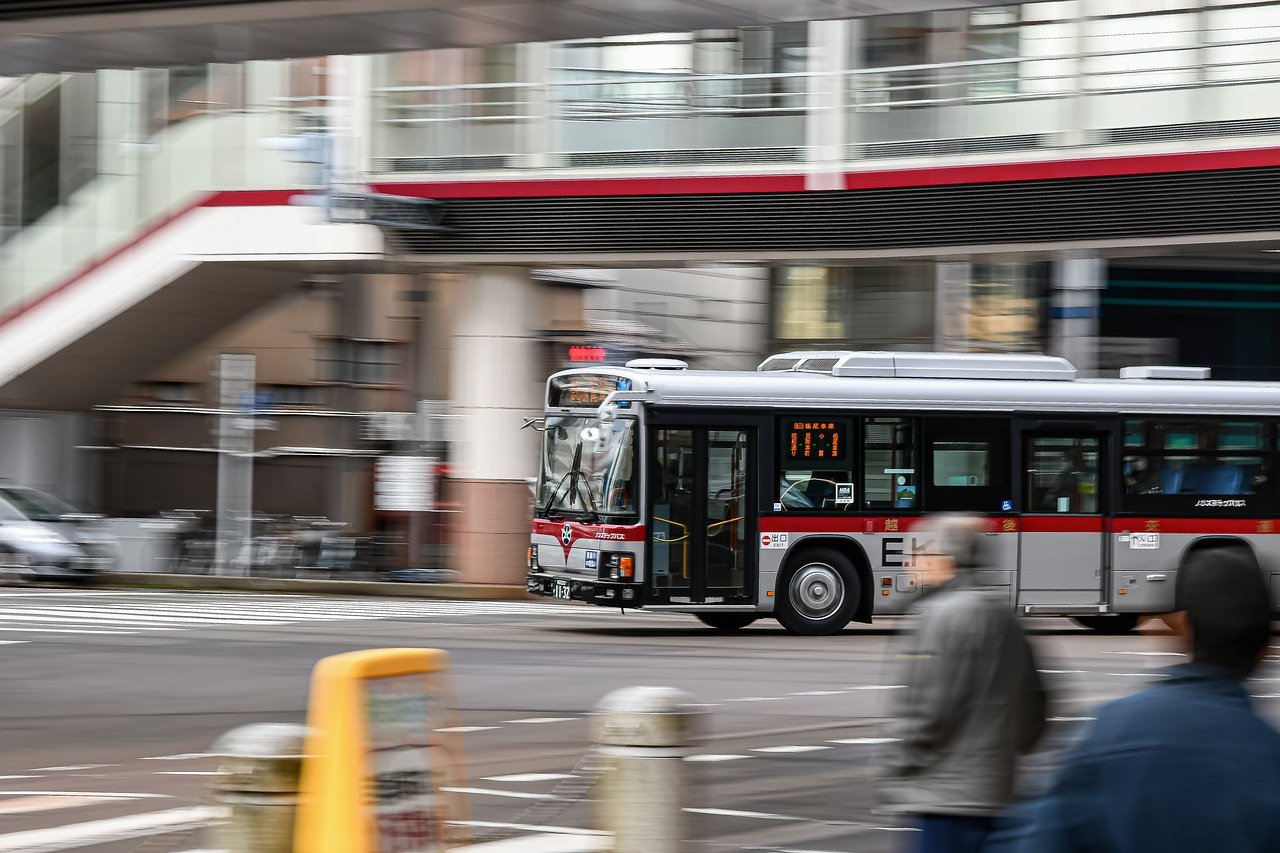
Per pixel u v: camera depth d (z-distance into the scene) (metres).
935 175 54.25
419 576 64.69
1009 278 71.88
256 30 30.28
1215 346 73.75
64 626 46.81
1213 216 51.59
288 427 80.62
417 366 80.81
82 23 30.09
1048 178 52.97
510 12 28.92
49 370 68.50
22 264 66.75
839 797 22.16
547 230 59.50
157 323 67.75
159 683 34.44
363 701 12.68
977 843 12.27
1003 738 12.34
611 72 58.69
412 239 61.31
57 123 66.25
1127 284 73.38
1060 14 55.38
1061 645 45.09
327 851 12.26
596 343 66.38
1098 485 47.94
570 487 46.59
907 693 12.58
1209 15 53.81
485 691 33.44
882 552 46.47
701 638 45.53
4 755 25.52
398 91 60.66
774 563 45.78
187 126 64.31
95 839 18.89
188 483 77.00
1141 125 52.28
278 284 67.88
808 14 29.16
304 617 51.19
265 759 12.23
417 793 13.16
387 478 64.75
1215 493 48.47
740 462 45.84
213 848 17.53
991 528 46.97
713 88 57.50
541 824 19.88
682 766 14.58
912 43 56.53
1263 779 6.82
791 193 56.06
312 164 59.53
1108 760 6.95
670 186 57.38
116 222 65.31
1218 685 7.08
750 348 78.12
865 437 46.66
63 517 67.19
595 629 48.31
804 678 36.34
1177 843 6.76
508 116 59.38
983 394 47.38
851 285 75.75
